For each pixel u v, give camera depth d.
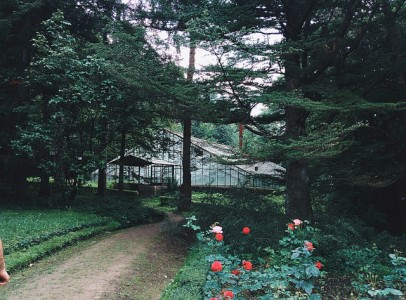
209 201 8.79
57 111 11.06
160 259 7.14
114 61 8.14
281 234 6.59
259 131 8.09
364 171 8.73
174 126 21.41
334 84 8.16
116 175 24.36
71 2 11.87
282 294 4.39
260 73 6.80
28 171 12.45
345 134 7.07
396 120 8.85
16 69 11.70
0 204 11.19
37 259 6.50
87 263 6.39
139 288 5.41
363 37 8.42
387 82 8.77
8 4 11.31
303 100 6.64
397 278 4.82
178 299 4.56
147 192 23.34
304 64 8.50
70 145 12.09
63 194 11.88
